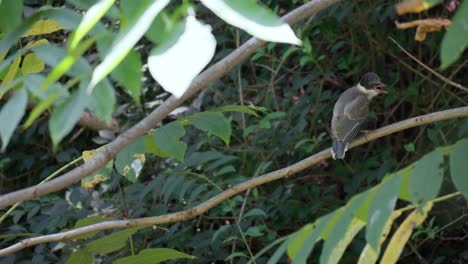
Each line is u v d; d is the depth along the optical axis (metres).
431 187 3.22
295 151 11.72
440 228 10.87
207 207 6.62
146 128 5.00
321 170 11.96
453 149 3.25
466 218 11.00
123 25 3.01
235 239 10.39
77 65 3.07
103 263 10.94
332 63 12.19
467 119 10.47
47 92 3.18
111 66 2.74
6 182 13.62
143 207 11.38
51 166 13.42
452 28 2.72
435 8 11.71
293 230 11.55
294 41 2.77
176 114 11.74
